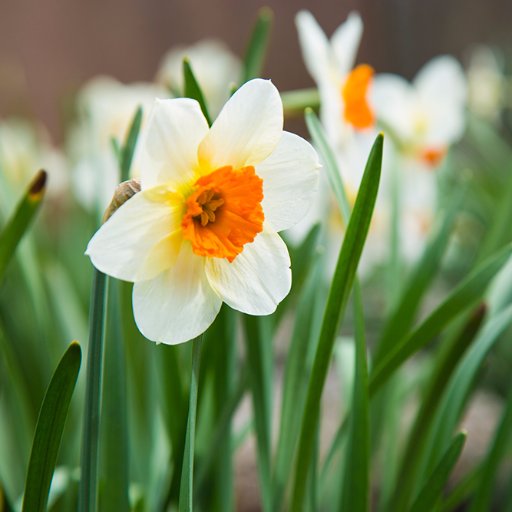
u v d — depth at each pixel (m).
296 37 3.31
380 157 0.55
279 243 0.54
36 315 0.74
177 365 0.66
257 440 0.66
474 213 1.47
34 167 1.40
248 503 0.97
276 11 3.28
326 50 0.71
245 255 0.54
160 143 0.52
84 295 1.10
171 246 0.52
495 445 0.67
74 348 0.53
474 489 0.71
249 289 0.53
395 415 0.75
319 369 0.59
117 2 3.06
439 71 1.03
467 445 1.05
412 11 3.26
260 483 0.66
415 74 3.29
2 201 0.82
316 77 0.71
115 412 0.61
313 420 0.60
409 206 1.03
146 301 0.52
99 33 3.04
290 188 0.54
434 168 1.04
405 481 0.68
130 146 0.62
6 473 0.76
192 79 0.60
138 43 3.11
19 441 0.73
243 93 0.52
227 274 0.53
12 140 1.37
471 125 1.69
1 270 0.64
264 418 0.66
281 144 0.53
